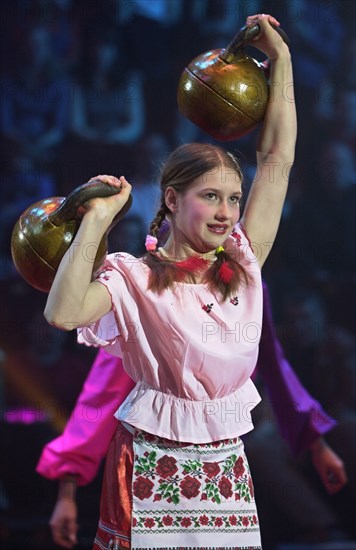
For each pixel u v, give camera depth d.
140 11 15.57
